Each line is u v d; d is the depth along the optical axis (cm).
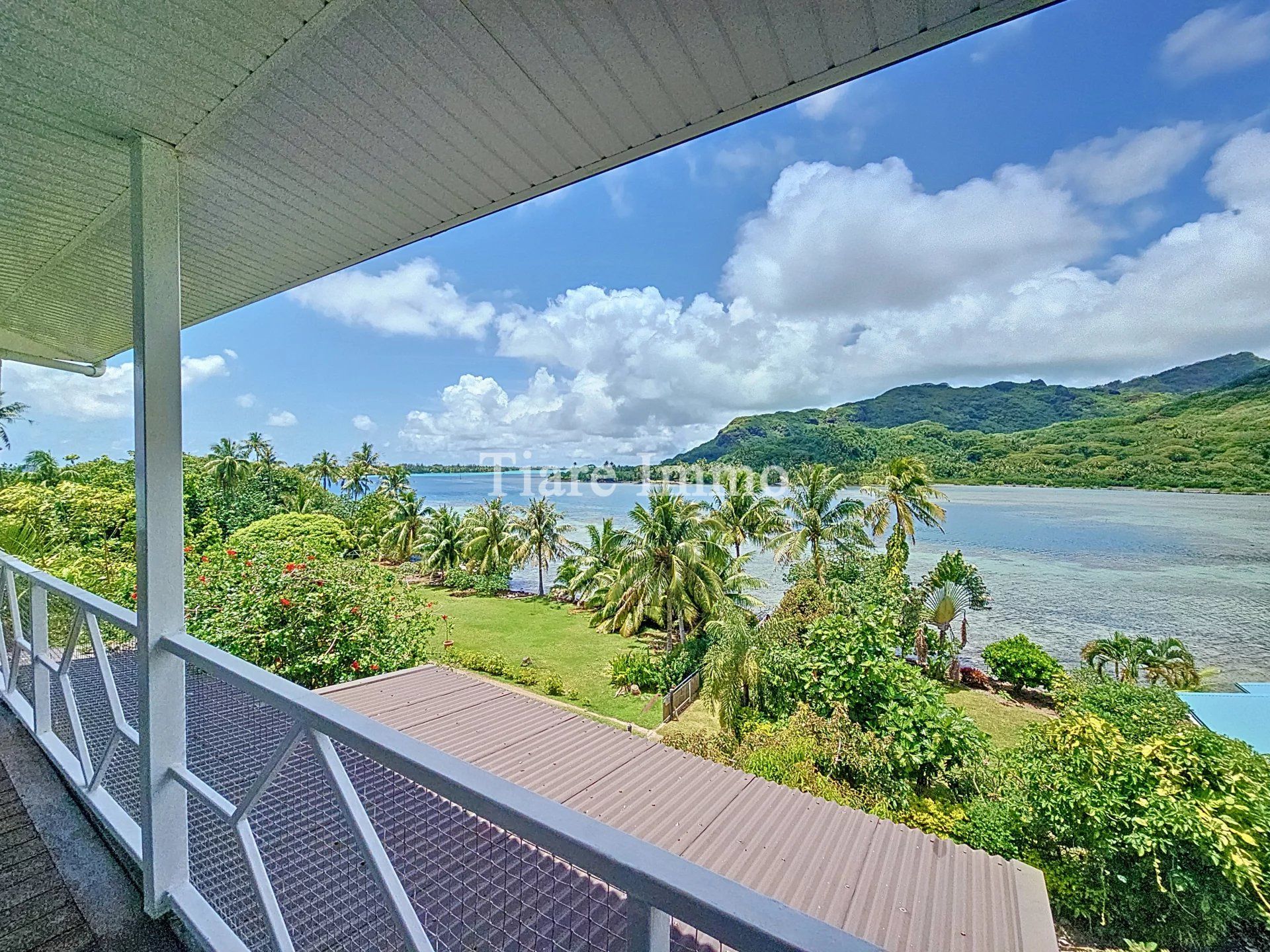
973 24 121
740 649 1272
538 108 156
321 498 3781
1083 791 695
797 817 404
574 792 405
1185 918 620
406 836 112
